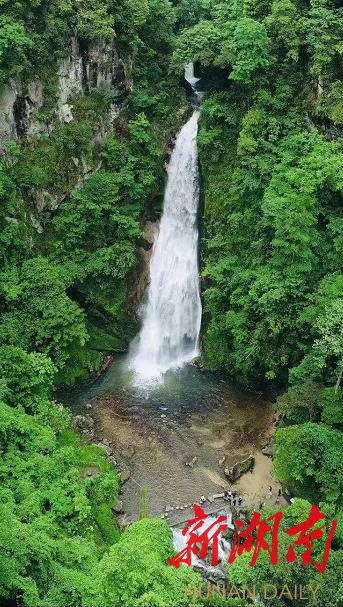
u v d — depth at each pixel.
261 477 25.48
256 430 28.17
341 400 23.12
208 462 26.38
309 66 28.97
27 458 22.20
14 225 28.81
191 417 29.09
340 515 19.78
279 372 28.67
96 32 29.11
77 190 31.06
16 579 15.78
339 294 25.06
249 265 29.67
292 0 29.28
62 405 28.22
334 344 22.25
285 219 25.97
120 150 31.64
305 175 26.58
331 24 27.39
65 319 28.45
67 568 17.83
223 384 31.47
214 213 31.61
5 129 28.25
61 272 30.00
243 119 29.73
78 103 30.91
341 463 21.20
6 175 28.34
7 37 25.78
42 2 28.08
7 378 24.94
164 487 25.05
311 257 26.50
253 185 28.67
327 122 28.03
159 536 18.91
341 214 27.11
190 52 30.95
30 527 18.64
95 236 31.31
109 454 26.47
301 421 24.55
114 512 23.67
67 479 21.98
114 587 15.32
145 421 28.73
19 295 28.47
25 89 28.19
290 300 26.80
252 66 28.36
